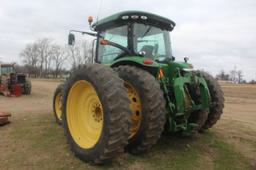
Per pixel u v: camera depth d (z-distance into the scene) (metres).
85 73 3.87
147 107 3.76
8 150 4.17
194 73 4.25
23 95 14.70
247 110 11.56
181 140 4.76
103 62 5.14
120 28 4.73
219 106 4.97
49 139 4.67
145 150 3.96
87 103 4.18
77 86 4.15
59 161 3.77
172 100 4.12
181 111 3.93
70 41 5.62
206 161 4.00
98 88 3.58
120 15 4.50
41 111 7.77
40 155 3.98
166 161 3.90
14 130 5.24
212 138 4.98
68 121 4.21
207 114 4.56
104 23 4.93
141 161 3.85
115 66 4.52
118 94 3.45
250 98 18.42
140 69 4.06
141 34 4.64
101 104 3.53
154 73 4.22
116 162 3.74
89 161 3.67
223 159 4.10
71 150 4.08
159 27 4.94
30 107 9.22
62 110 4.32
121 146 3.44
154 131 3.78
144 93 3.80
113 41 4.88
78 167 3.59
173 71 4.17
